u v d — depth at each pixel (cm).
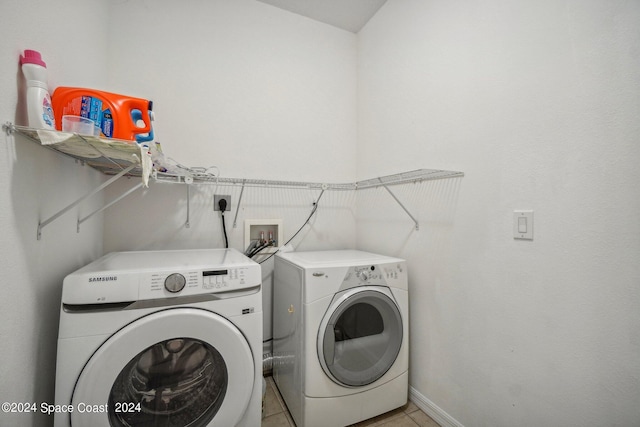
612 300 84
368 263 142
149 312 92
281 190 195
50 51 92
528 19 106
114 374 87
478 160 125
